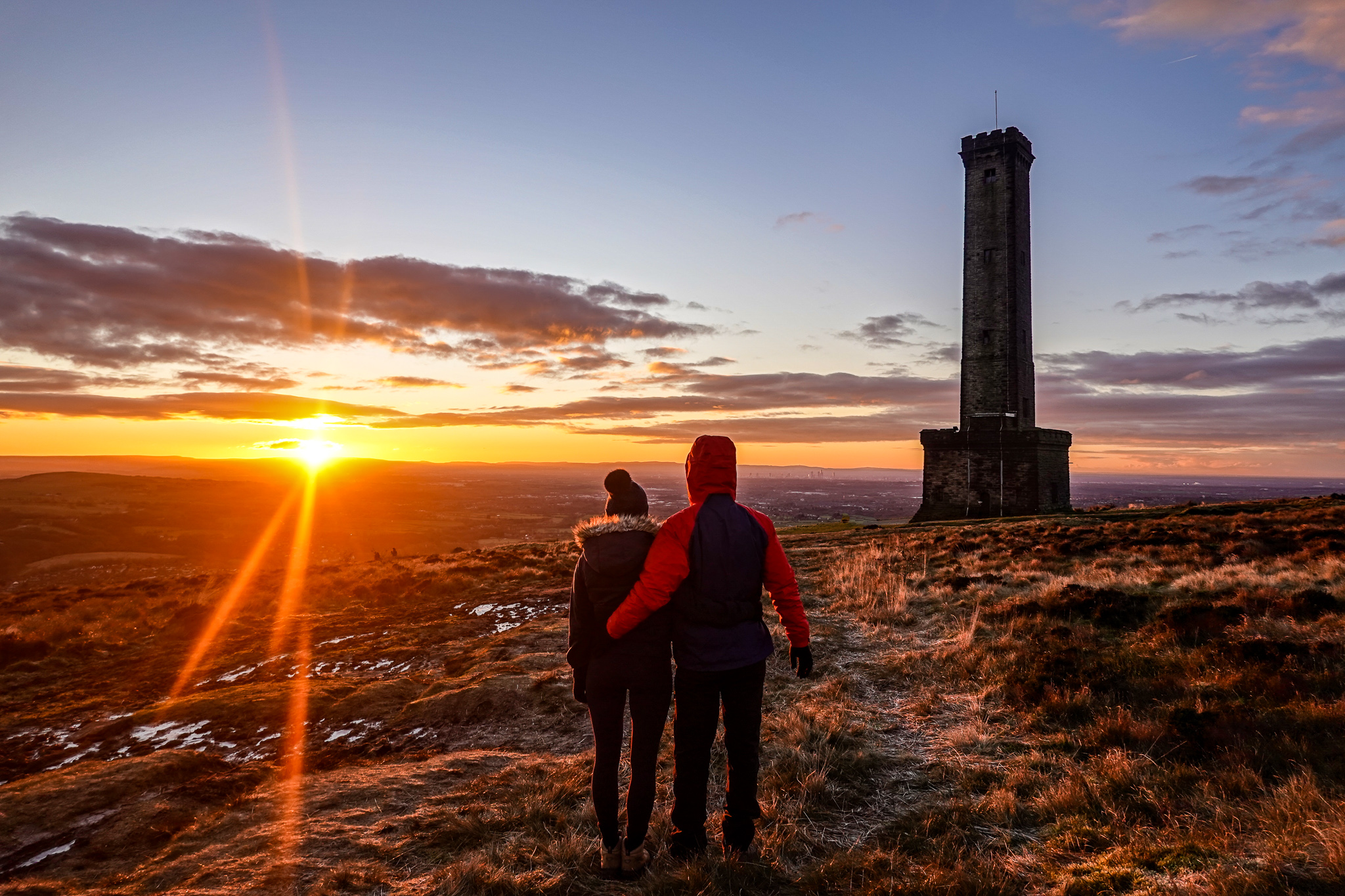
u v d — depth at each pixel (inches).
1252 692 238.8
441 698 339.0
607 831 153.9
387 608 655.1
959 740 231.5
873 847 163.5
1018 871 147.4
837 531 1499.8
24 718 399.2
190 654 526.0
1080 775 190.4
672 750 242.4
